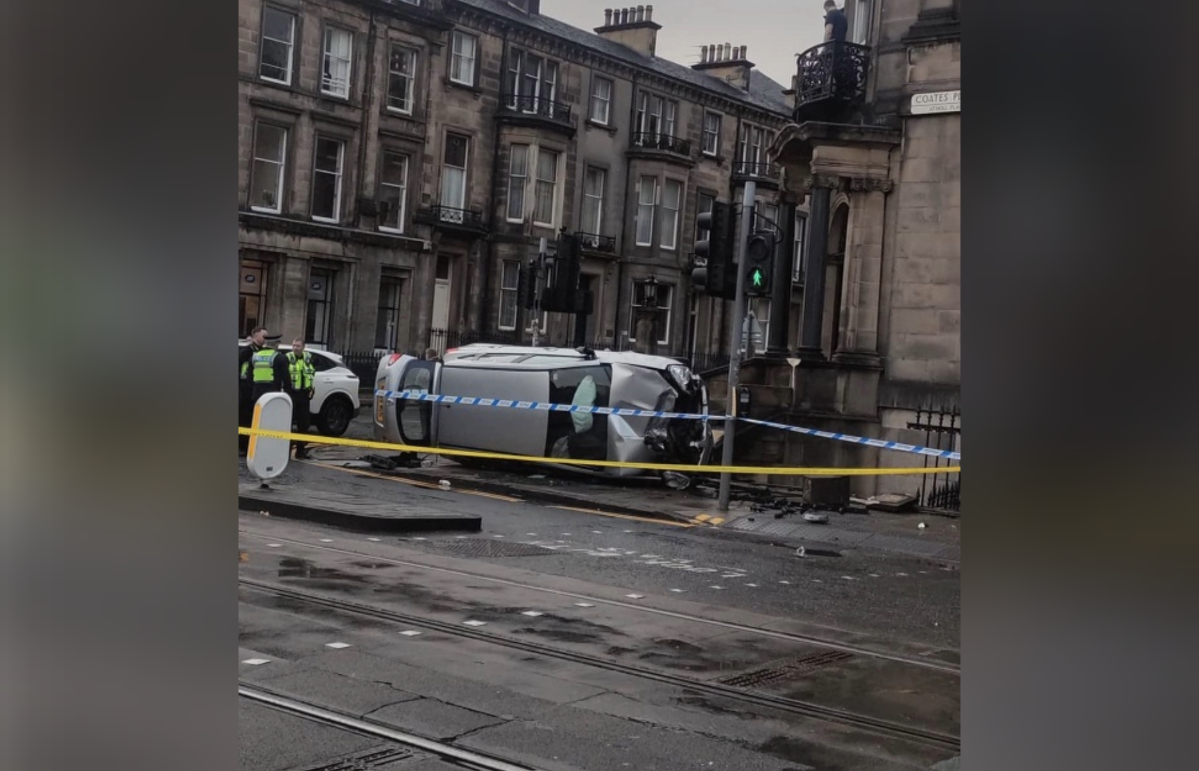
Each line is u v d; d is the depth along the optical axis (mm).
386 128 30828
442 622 6566
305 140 29297
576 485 15281
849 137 16359
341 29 29953
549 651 6055
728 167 38406
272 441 12359
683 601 7824
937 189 16141
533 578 8336
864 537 12062
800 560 10430
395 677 5324
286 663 5430
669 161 36125
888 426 16281
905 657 6391
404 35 31062
